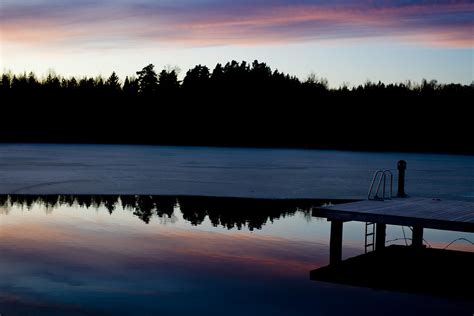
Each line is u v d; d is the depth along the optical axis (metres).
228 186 24.61
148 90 113.25
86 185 23.91
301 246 11.48
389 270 9.47
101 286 8.21
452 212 10.22
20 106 109.69
